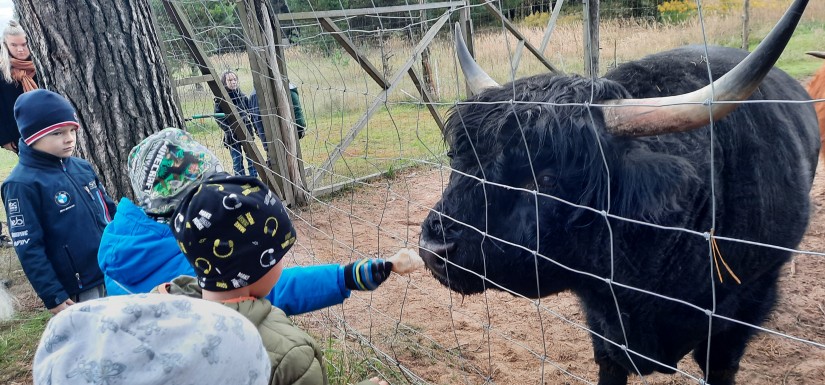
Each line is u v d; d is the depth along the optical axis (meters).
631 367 2.81
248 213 1.61
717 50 3.39
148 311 1.11
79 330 1.08
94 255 3.42
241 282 1.64
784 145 2.94
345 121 9.91
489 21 11.95
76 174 3.45
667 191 2.25
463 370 3.50
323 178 7.92
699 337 2.79
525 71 11.13
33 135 3.18
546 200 2.43
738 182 2.63
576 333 4.12
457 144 2.58
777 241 2.92
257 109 7.16
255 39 6.50
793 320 4.05
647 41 12.36
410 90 10.04
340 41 6.44
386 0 11.36
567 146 2.36
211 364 1.09
